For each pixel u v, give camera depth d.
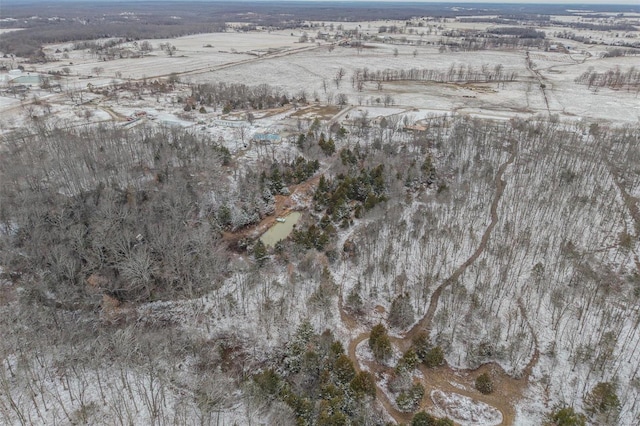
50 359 53.59
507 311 63.03
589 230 81.75
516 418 49.00
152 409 47.84
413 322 61.28
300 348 55.19
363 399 47.75
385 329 58.81
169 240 70.75
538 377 53.72
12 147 100.31
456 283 66.50
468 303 63.38
